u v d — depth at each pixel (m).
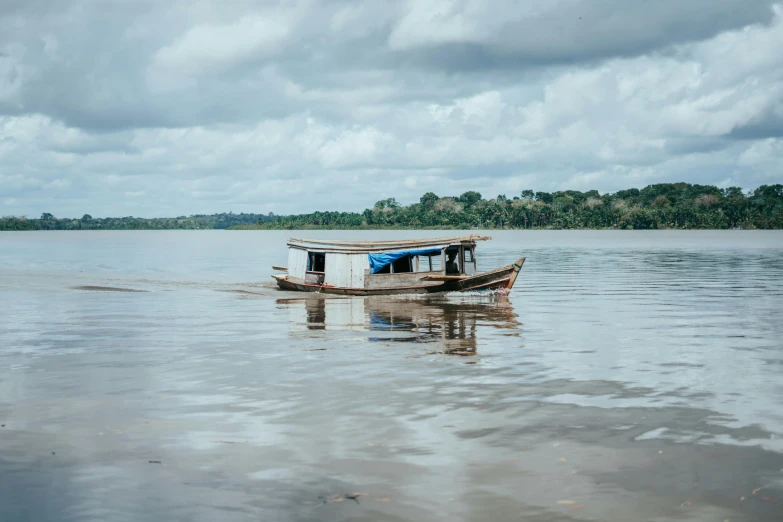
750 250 107.19
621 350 22.23
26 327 27.52
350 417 14.65
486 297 38.88
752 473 11.59
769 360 20.59
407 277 39.78
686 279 51.84
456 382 17.72
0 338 24.80
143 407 15.45
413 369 19.28
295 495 10.79
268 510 10.31
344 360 20.59
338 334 25.69
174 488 11.05
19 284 47.84
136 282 50.22
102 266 72.56
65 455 12.44
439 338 24.72
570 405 15.57
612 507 10.37
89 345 23.31
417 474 11.56
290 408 15.33
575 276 55.66
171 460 12.20
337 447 12.81
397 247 40.28
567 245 137.62
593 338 24.61
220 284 48.44
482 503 10.49
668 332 26.02
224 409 15.26
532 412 15.02
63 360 20.72
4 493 10.90
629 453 12.52
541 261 78.81
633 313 31.75
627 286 45.97
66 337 25.03
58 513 10.24
